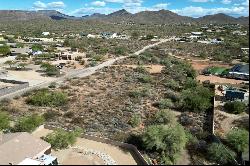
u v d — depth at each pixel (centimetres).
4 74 8275
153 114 5147
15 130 4284
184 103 5509
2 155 3353
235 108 5159
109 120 4847
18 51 12131
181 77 7950
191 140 4003
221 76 8088
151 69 9306
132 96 6178
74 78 7900
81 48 13612
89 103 5731
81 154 3619
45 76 8175
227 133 4119
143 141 3819
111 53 12638
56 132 4078
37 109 5409
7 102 5734
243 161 3391
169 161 3459
